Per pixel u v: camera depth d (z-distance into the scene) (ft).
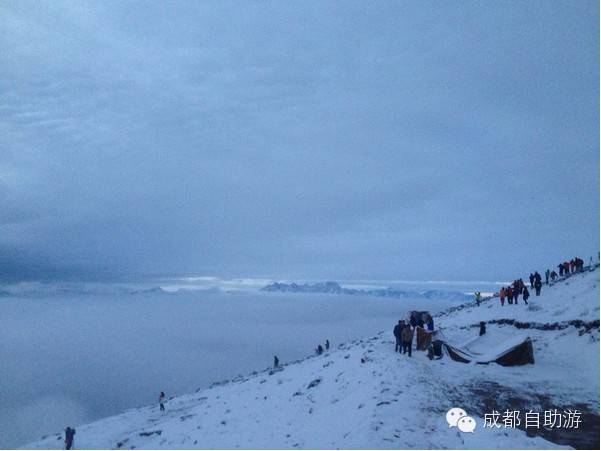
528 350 66.64
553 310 87.97
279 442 47.55
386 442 37.93
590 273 102.53
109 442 89.71
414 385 53.72
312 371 86.17
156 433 72.84
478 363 66.64
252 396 81.46
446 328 100.07
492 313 104.99
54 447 96.37
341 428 45.09
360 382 60.80
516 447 36.78
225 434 57.88
